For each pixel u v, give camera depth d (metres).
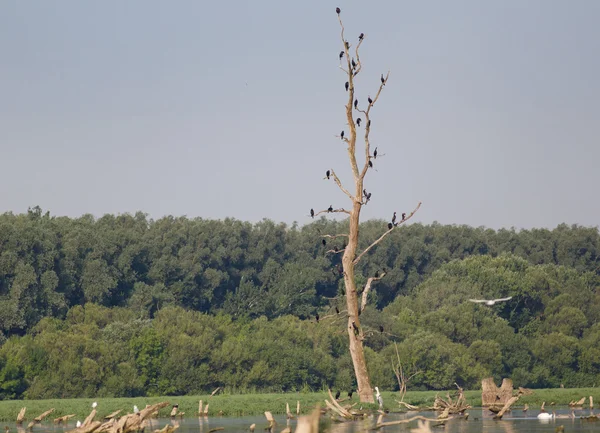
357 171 73.50
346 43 72.06
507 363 121.19
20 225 139.25
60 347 100.12
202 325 115.50
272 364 106.75
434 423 57.59
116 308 129.50
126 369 99.94
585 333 133.88
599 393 91.12
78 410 74.88
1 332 117.62
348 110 72.44
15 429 61.69
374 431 52.72
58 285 132.62
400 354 108.75
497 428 54.62
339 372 109.62
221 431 56.41
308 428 18.75
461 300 131.88
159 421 68.62
